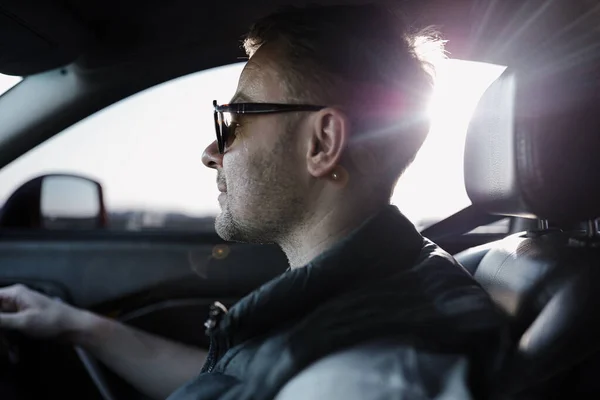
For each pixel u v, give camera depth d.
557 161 0.96
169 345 1.67
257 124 1.00
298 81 0.97
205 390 0.85
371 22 1.00
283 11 1.03
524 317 1.03
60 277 2.26
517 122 0.98
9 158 1.88
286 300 0.85
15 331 2.05
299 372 0.79
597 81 0.97
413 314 0.81
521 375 0.91
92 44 1.82
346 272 0.86
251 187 1.00
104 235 2.29
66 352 2.13
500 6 1.30
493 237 2.10
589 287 0.95
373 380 0.72
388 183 0.98
